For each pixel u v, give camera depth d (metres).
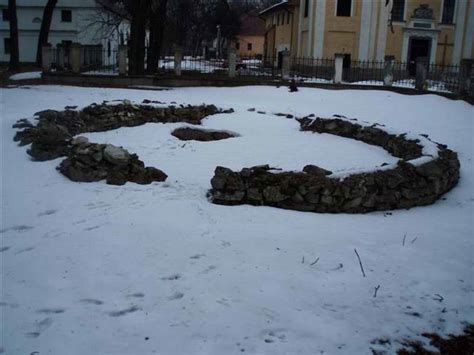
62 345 3.62
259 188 7.00
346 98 20.62
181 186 7.70
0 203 6.75
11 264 4.91
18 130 10.55
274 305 4.27
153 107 13.40
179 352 3.59
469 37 34.97
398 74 31.14
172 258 5.09
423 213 7.40
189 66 38.34
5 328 3.82
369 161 10.15
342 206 7.07
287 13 41.50
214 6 70.12
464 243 6.12
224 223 6.18
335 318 4.14
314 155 10.52
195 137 12.15
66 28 40.03
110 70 29.30
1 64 38.81
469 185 9.14
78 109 12.27
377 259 5.41
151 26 27.78
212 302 4.26
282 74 24.92
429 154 8.93
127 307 4.14
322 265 5.14
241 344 3.71
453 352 3.83
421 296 4.64
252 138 11.93
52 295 4.32
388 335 3.97
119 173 7.71
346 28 33.91
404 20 34.47
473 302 4.58
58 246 5.33
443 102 19.53
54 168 8.38
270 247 5.51
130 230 5.79
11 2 28.56
